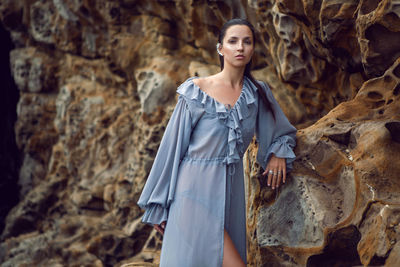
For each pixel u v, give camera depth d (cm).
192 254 226
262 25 403
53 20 659
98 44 620
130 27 581
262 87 255
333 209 231
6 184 726
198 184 232
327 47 316
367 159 221
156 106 511
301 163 249
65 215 611
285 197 253
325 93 382
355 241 221
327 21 294
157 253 471
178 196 233
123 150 578
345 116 252
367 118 246
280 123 253
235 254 230
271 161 250
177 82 510
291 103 420
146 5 555
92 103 616
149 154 513
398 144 221
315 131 249
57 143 668
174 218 232
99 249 518
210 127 233
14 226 639
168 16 544
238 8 429
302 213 243
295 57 371
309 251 238
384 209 200
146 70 525
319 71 364
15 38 718
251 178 271
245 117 238
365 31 262
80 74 653
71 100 635
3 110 766
